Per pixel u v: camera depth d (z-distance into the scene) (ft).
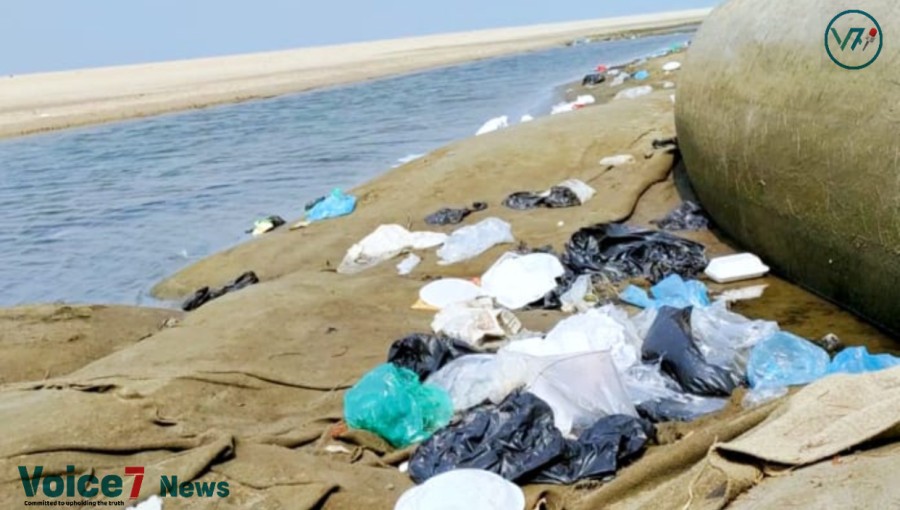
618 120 41.24
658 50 139.64
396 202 35.01
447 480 12.17
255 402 17.24
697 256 23.59
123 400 15.79
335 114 84.99
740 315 18.83
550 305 21.97
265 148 64.54
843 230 17.81
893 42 16.14
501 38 337.52
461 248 27.09
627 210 29.76
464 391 15.56
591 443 13.39
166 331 22.16
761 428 10.71
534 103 74.69
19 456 13.62
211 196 47.34
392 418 15.14
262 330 20.93
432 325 20.21
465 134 61.41
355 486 13.38
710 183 25.80
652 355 16.65
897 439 9.06
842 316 19.01
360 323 21.47
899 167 15.61
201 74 211.61
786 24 20.75
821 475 8.73
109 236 39.91
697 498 9.68
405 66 164.35
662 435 13.98
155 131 83.92
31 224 43.91
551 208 31.19
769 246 22.07
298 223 35.17
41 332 24.26
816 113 18.24
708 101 25.31
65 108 118.73
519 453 13.29
